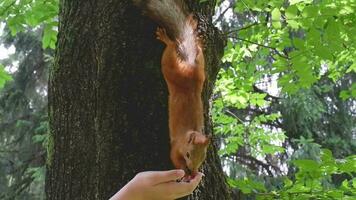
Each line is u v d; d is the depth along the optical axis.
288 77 4.64
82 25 2.61
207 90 2.53
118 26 2.48
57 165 2.64
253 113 12.39
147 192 1.65
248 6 4.38
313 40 3.76
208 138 1.64
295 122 12.35
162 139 2.41
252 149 7.70
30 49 13.30
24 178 12.69
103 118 2.46
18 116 13.27
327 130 12.85
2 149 13.16
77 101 2.60
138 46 2.46
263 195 3.69
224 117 6.80
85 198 2.53
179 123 1.77
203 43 2.48
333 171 3.62
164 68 1.86
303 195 3.65
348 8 3.87
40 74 13.35
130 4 2.48
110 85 2.46
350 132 12.91
